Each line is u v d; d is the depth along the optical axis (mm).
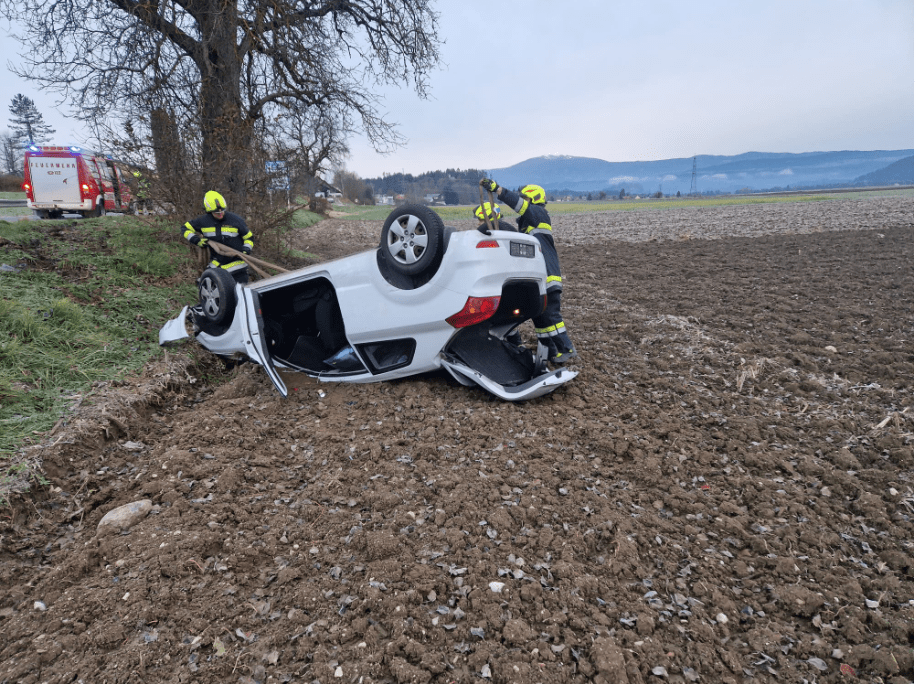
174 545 2799
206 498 3299
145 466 3719
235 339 5566
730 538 2996
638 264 14078
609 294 10078
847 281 10039
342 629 2289
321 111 11758
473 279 4316
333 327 5559
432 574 2617
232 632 2287
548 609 2424
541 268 4809
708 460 3832
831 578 2652
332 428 4328
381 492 3314
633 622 2361
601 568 2709
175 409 4820
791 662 2193
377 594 2467
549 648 2207
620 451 3930
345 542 2891
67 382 4566
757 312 8094
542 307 4961
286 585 2570
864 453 3861
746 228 21984
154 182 9031
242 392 5152
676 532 3029
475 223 30078
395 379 5188
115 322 6066
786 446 4066
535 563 2723
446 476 3533
